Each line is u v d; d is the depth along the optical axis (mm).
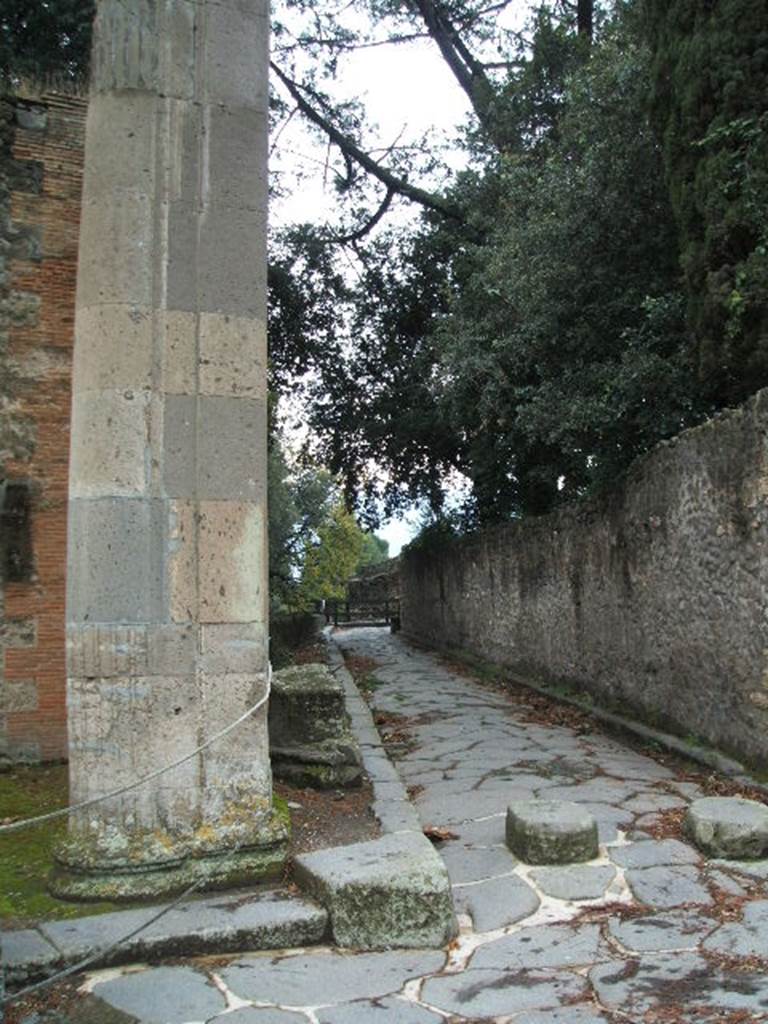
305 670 7785
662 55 8156
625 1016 3291
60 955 3658
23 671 6984
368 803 6008
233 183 4715
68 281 7305
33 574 7051
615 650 9234
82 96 7410
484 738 8617
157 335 4512
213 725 4504
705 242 7449
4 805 5953
